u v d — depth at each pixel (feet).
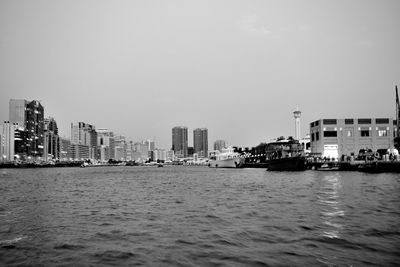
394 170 307.78
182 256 62.95
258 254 62.49
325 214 100.83
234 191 186.50
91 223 97.66
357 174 305.53
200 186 235.81
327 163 383.65
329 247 65.46
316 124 453.99
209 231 82.43
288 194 159.84
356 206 115.44
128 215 111.34
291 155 472.03
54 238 79.00
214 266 57.11
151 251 66.85
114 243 73.82
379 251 62.39
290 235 75.46
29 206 137.59
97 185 266.98
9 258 64.39
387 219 91.66
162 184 268.82
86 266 59.26
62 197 173.58
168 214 111.14
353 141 431.84
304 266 55.52
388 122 432.66
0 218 107.86
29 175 496.64
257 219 96.07
